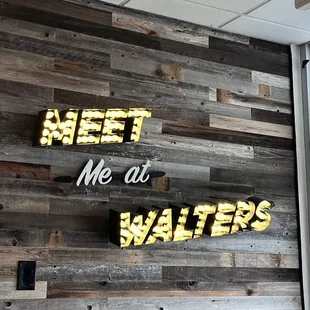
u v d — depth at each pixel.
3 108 2.94
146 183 3.29
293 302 3.68
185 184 3.42
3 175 2.89
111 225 3.09
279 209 3.75
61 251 2.98
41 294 2.90
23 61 3.02
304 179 3.88
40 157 3.00
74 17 3.21
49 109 2.93
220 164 3.56
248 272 3.54
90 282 3.03
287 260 3.72
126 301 3.12
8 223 2.87
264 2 3.30
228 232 3.38
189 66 3.56
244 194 3.62
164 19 3.52
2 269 2.83
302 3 2.66
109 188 3.17
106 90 3.25
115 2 3.30
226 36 3.75
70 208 3.04
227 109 3.66
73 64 3.17
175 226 3.21
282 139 3.86
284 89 3.93
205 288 3.38
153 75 3.42
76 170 3.09
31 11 3.09
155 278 3.22
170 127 3.42
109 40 3.30
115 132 3.13
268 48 3.92
